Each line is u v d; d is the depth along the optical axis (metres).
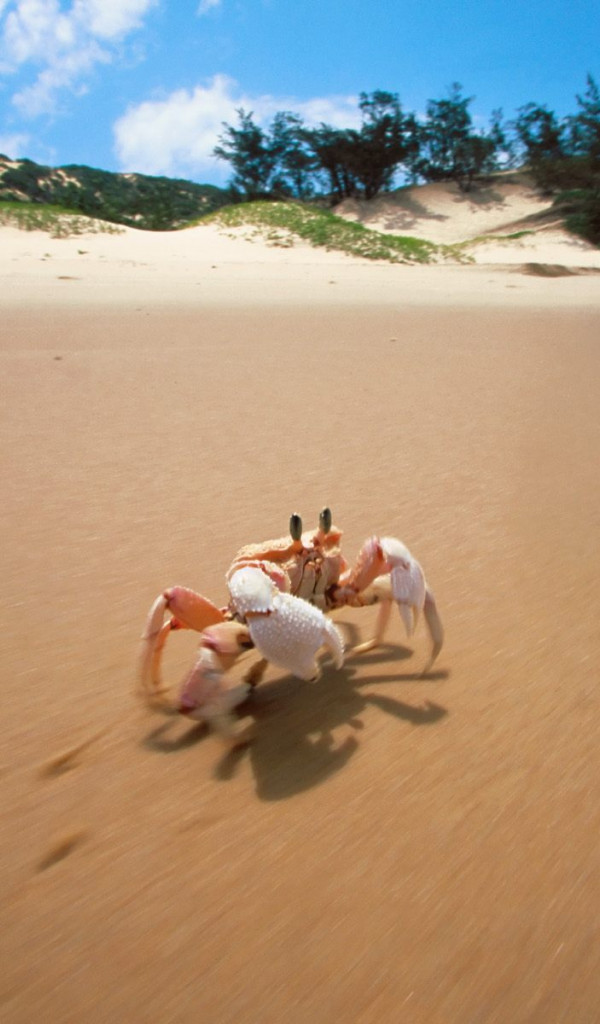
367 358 10.16
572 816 2.37
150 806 2.41
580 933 1.97
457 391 8.35
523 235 54.59
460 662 3.26
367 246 37.38
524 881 2.13
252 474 5.45
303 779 2.55
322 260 34.69
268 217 40.62
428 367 9.69
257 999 1.80
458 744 2.73
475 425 6.95
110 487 5.13
